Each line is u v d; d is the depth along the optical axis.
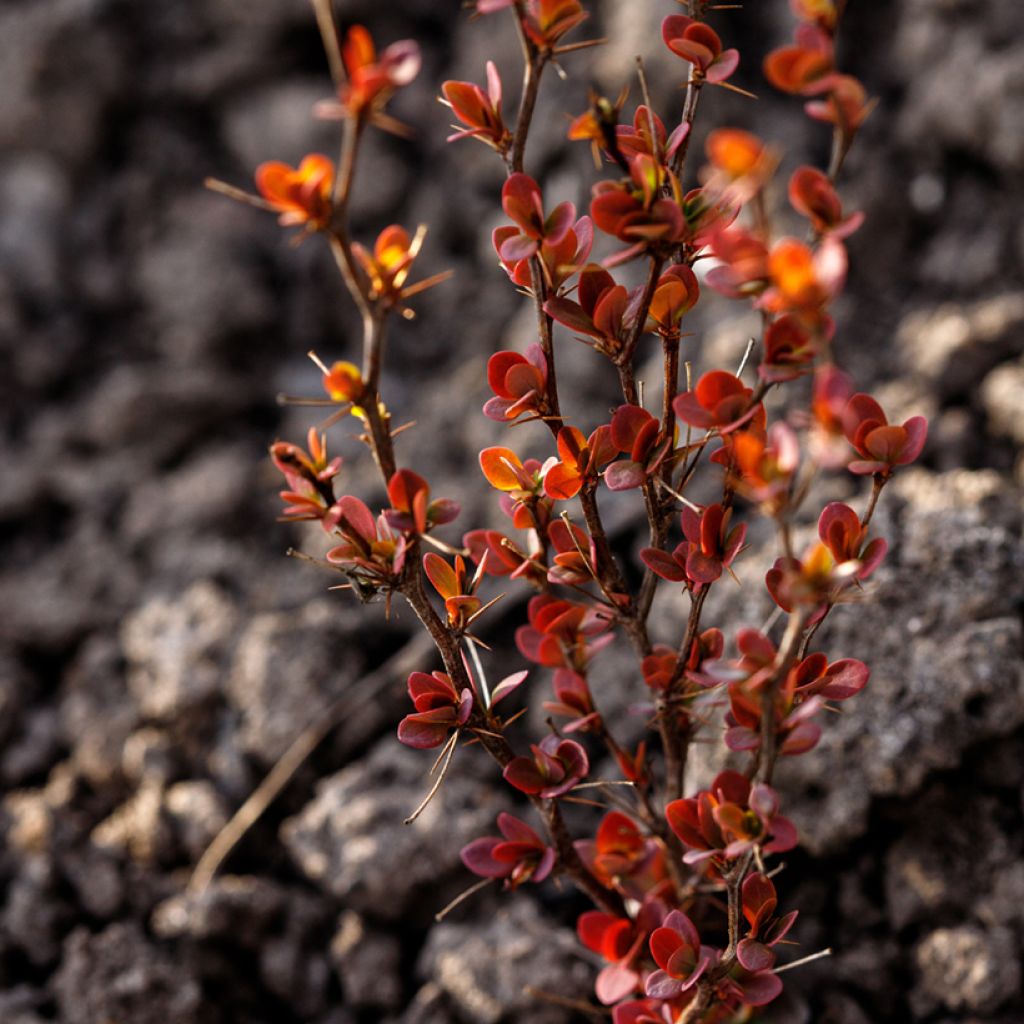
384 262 0.85
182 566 1.13
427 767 1.04
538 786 0.90
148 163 1.39
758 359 1.08
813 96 1.19
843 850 0.99
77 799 1.07
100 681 1.10
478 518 1.10
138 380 1.24
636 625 0.91
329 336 1.32
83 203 1.39
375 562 0.86
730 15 1.23
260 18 1.39
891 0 1.24
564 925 1.01
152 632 1.11
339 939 1.02
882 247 1.14
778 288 0.81
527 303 1.21
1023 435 1.06
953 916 0.98
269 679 1.07
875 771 0.98
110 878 1.04
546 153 1.21
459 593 0.88
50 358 1.31
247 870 1.04
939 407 1.08
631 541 1.06
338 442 1.18
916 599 1.00
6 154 1.39
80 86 1.38
